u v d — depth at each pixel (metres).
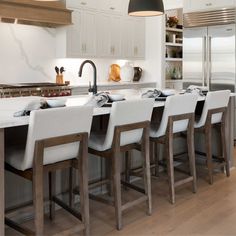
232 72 5.85
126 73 6.79
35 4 5.09
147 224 2.82
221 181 3.95
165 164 3.90
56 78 5.88
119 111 2.62
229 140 4.32
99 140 2.77
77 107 2.26
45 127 2.12
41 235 2.19
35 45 5.77
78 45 5.91
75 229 2.43
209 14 6.04
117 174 2.69
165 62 7.22
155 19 6.96
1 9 4.74
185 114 3.33
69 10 5.52
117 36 6.54
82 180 2.41
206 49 6.11
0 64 5.36
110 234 2.65
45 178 2.90
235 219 2.93
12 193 2.70
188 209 3.13
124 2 6.62
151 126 3.41
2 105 2.86
